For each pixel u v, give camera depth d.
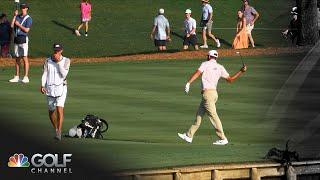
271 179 56.31
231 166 55.16
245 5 136.62
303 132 67.25
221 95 88.88
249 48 131.75
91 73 107.56
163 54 127.44
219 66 65.81
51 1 173.25
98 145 63.34
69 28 158.50
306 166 57.03
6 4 168.00
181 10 172.62
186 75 105.19
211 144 65.38
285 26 163.38
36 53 142.12
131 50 146.62
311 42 137.88
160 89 93.12
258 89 92.75
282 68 109.88
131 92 90.94
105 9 171.50
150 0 177.88
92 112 78.62
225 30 160.25
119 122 73.94
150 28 161.38
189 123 74.12
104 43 150.38
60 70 65.88
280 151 57.38
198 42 151.50
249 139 67.12
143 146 63.19
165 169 53.50
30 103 82.94
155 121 74.62
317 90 82.19
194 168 54.12
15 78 98.00
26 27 96.00
